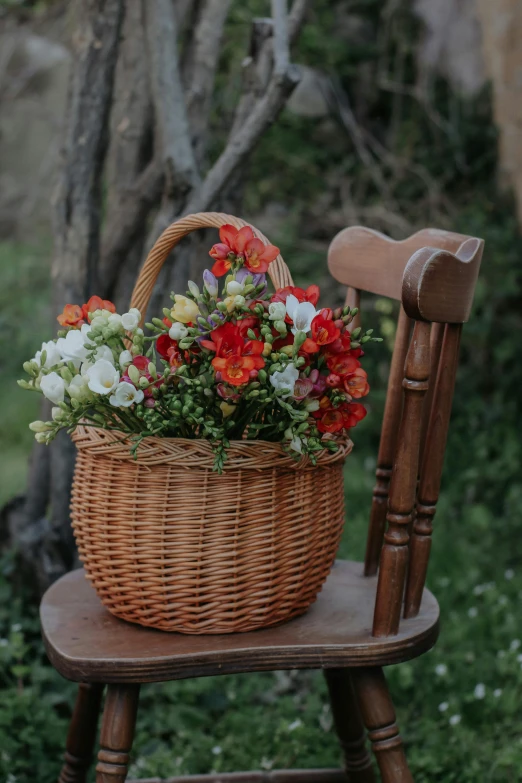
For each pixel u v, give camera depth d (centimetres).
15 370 473
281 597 120
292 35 197
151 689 204
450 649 225
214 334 108
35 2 584
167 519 114
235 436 118
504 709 195
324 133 446
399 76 445
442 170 430
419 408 118
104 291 209
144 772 175
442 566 275
